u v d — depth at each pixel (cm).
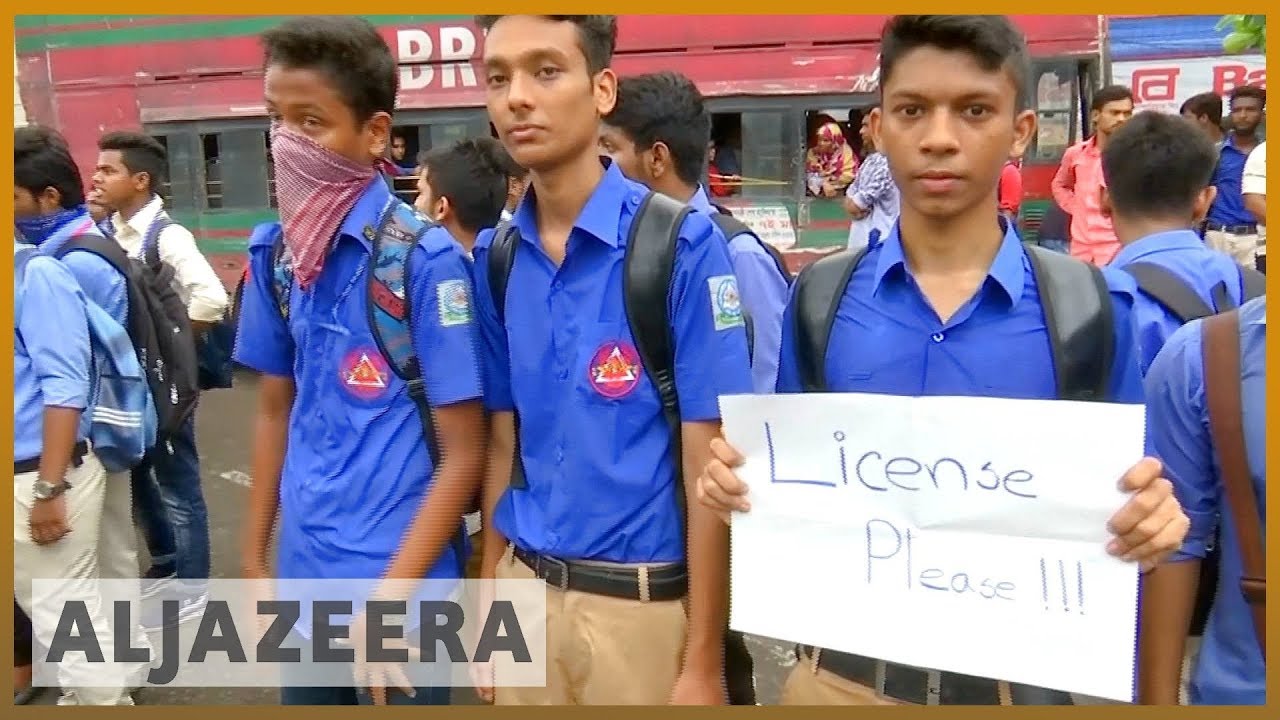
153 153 400
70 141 854
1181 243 221
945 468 135
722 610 167
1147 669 151
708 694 168
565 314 170
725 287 166
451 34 759
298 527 194
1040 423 129
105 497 291
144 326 310
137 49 834
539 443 175
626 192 171
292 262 187
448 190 310
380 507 187
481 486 193
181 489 372
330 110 178
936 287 138
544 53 161
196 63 823
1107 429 127
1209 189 237
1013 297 134
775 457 143
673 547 171
